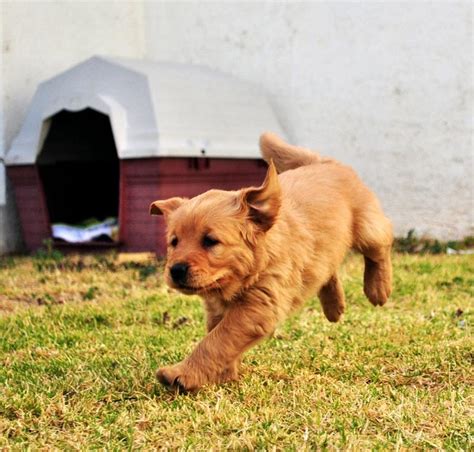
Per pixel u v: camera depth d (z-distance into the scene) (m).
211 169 3.13
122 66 3.12
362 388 1.46
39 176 3.31
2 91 3.47
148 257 2.97
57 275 2.70
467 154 3.40
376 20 3.54
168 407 1.39
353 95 3.63
